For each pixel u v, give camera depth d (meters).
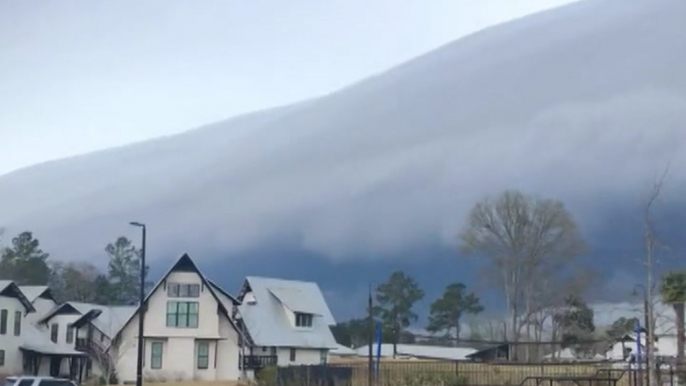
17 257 132.00
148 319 73.88
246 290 88.31
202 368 73.88
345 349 99.94
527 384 46.84
